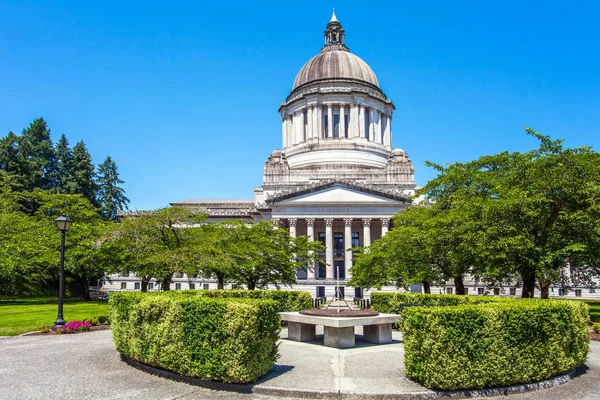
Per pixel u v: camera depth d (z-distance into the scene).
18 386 15.09
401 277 44.06
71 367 17.94
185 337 15.78
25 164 83.44
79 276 59.50
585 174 29.39
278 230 53.06
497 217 30.66
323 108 94.50
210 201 99.94
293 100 96.56
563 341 16.20
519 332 15.09
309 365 17.88
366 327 24.16
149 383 15.53
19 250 50.38
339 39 105.00
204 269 42.84
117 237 38.91
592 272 35.56
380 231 78.75
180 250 38.44
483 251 30.17
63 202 64.44
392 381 15.34
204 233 45.94
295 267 52.75
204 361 15.12
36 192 67.56
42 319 34.38
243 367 14.56
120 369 17.61
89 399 13.62
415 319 14.88
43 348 22.19
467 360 14.16
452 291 73.19
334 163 89.00
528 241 28.59
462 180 39.38
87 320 31.19
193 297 17.80
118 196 106.12
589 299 67.31
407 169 84.06
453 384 14.02
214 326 15.09
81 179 92.88
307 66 99.50
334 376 16.02
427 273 37.41
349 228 72.81
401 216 46.75
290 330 24.84
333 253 79.12
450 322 14.26
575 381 16.30
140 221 39.31
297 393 14.09
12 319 34.38
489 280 35.06
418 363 14.75
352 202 72.50
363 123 93.75
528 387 15.02
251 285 49.88
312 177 85.12
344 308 24.95
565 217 29.52
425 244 36.09
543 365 15.48
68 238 54.06
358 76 96.12
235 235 48.69
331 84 94.06
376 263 43.34
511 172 34.44
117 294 20.52
